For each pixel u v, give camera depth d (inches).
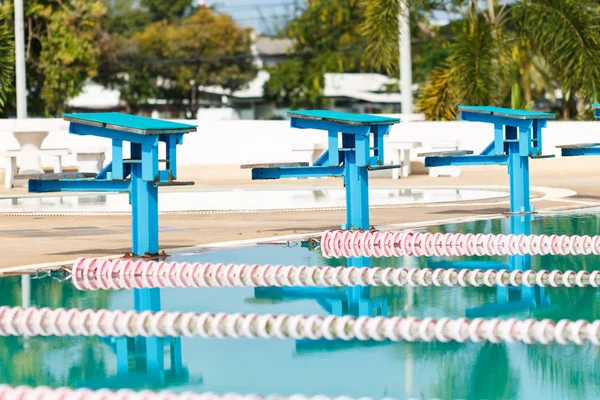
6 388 213.2
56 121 1169.4
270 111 3612.2
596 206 602.5
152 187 410.3
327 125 476.4
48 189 426.6
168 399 206.8
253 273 373.7
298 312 299.1
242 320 284.2
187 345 260.4
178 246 444.1
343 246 446.9
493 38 1245.1
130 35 3572.8
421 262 397.4
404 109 1274.6
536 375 222.5
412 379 221.0
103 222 563.8
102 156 919.7
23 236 492.1
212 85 3462.1
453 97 1262.3
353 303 312.7
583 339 257.9
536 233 470.6
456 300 314.5
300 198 741.3
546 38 1219.9
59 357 249.0
